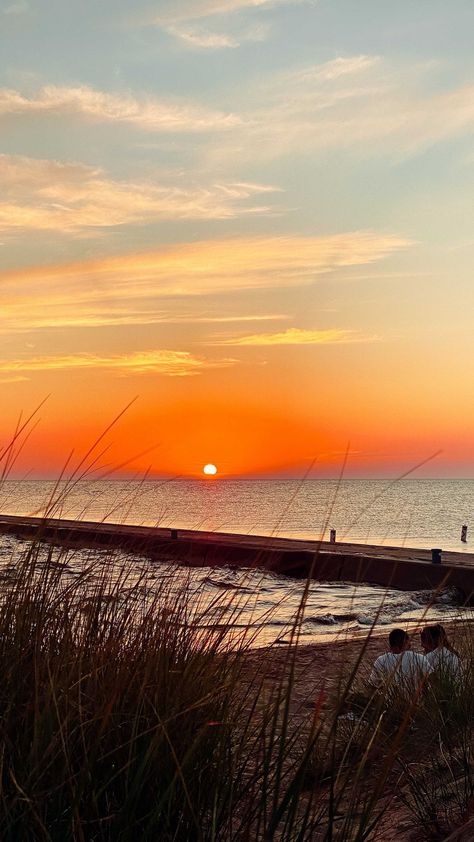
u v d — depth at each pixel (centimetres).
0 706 249
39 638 279
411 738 411
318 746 314
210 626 333
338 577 1914
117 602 321
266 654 318
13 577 311
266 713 274
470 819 293
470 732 409
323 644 762
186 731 252
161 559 387
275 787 229
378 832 303
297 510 7700
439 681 463
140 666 276
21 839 208
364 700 429
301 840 228
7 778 221
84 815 222
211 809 246
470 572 1720
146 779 229
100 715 236
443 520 7644
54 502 338
